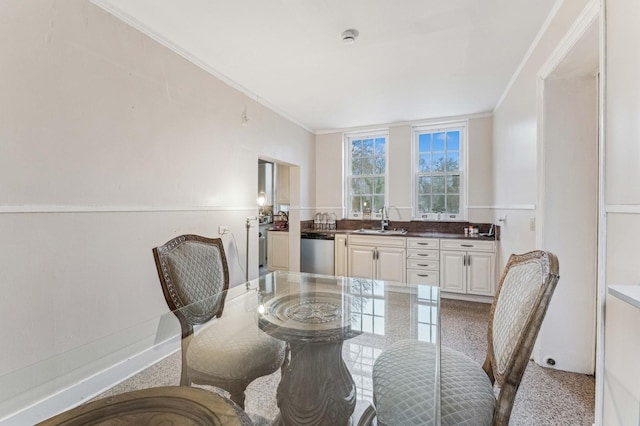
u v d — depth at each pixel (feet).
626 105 3.64
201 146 8.59
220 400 2.79
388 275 13.12
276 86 10.19
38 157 5.03
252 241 10.82
